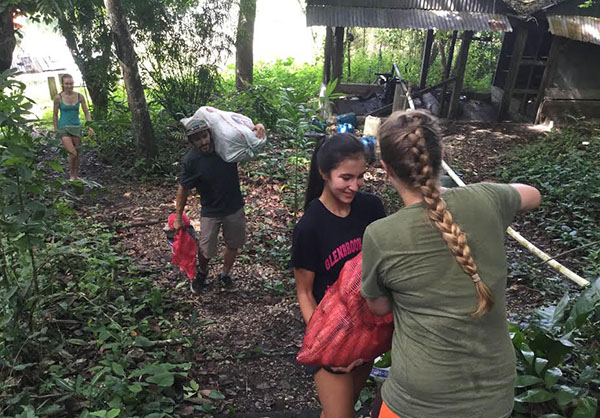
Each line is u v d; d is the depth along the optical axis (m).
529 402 2.66
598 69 12.25
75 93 8.42
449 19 12.06
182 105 11.30
